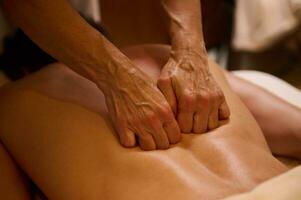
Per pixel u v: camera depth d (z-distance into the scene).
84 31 0.79
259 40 1.89
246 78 1.29
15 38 1.42
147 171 0.72
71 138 0.80
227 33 2.20
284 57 2.24
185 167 0.72
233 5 2.11
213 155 0.75
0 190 0.85
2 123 0.89
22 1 0.78
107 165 0.75
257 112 1.01
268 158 0.76
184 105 0.77
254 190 0.60
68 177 0.77
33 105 0.87
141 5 1.80
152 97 0.75
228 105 0.86
